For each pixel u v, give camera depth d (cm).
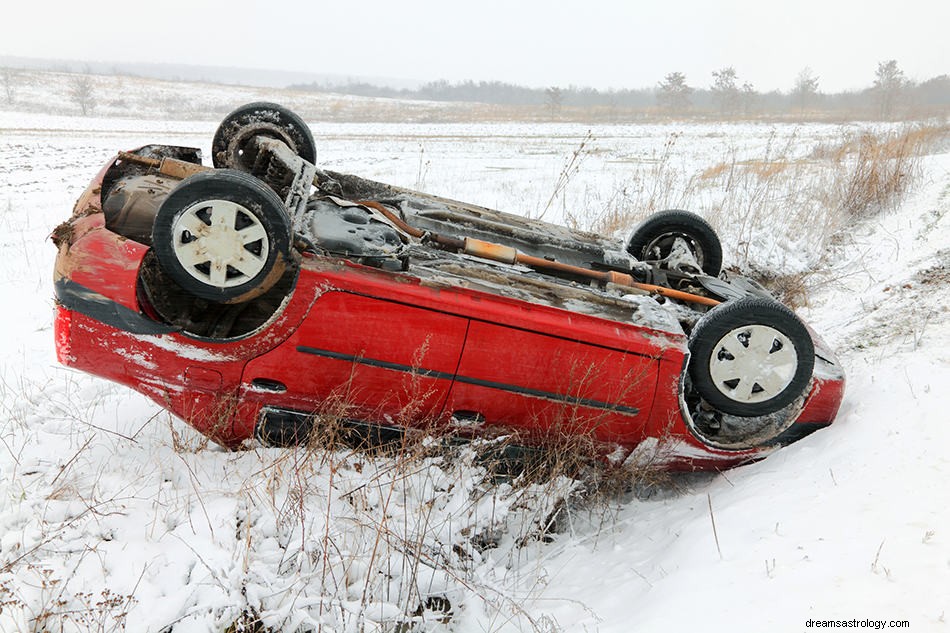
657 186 1155
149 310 373
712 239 595
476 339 381
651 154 2052
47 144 2108
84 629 285
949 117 4300
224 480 385
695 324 438
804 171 1272
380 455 397
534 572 388
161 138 2370
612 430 415
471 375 387
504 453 404
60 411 470
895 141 1263
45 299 709
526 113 5269
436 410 395
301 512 348
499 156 1984
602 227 924
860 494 349
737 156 1919
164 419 455
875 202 966
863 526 321
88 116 4234
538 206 1106
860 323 601
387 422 399
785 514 353
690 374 421
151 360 370
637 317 416
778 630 265
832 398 444
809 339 415
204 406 386
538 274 467
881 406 432
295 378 379
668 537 386
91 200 401
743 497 390
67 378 529
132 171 455
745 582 303
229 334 412
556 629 324
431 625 335
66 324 359
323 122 3738
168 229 338
